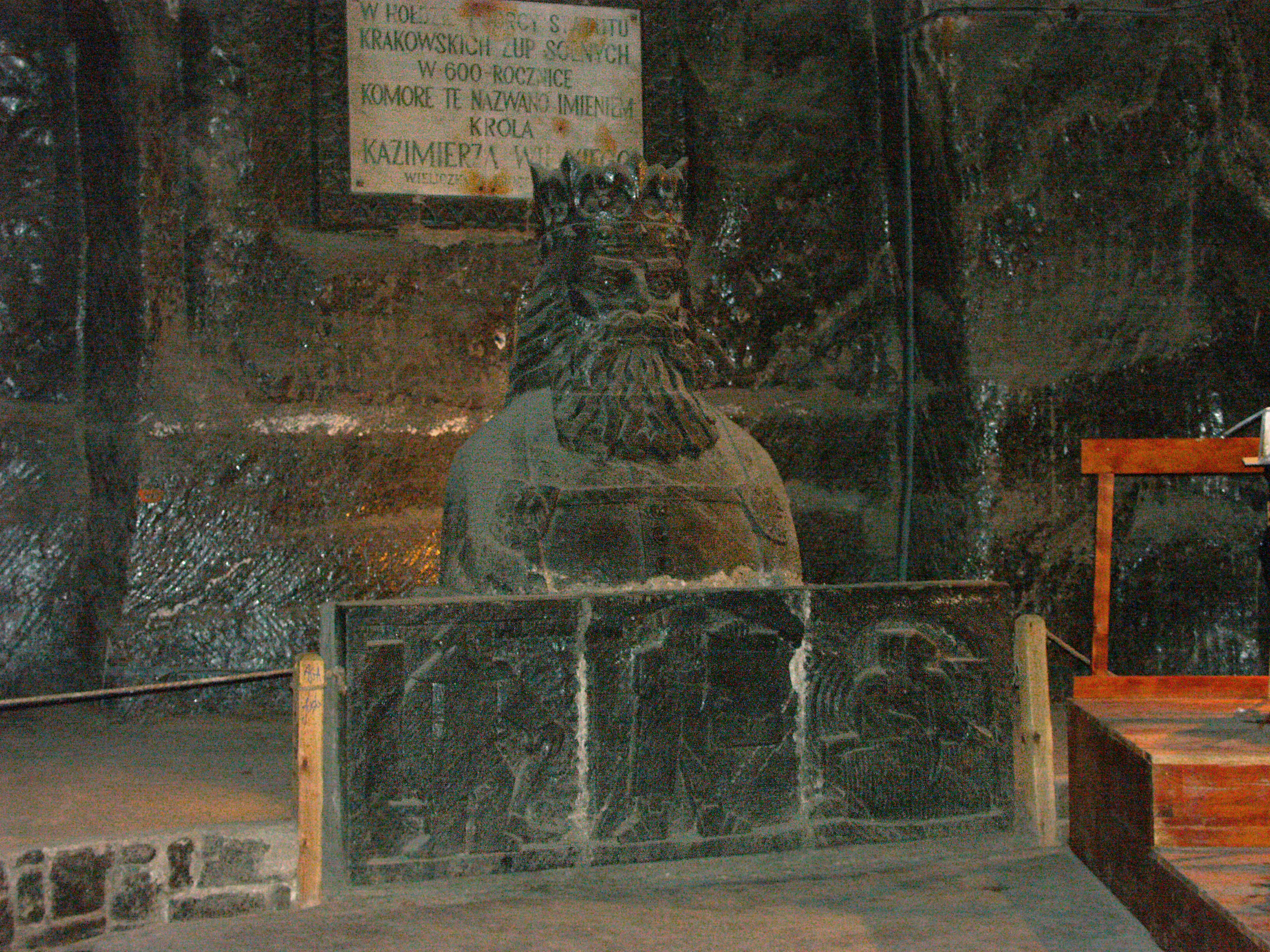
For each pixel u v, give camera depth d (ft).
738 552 12.10
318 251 16.97
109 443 16.26
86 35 16.03
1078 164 16.46
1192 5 16.35
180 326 16.24
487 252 17.60
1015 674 12.07
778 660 11.28
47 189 16.37
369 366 17.07
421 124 17.22
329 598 16.47
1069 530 16.53
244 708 16.02
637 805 10.95
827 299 18.52
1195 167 16.56
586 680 10.89
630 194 12.66
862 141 18.49
